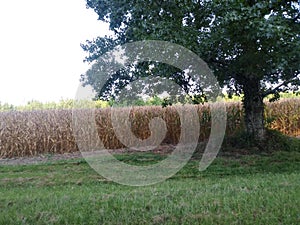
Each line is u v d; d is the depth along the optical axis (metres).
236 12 5.75
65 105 15.18
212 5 6.45
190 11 7.31
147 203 4.28
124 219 3.75
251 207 3.96
